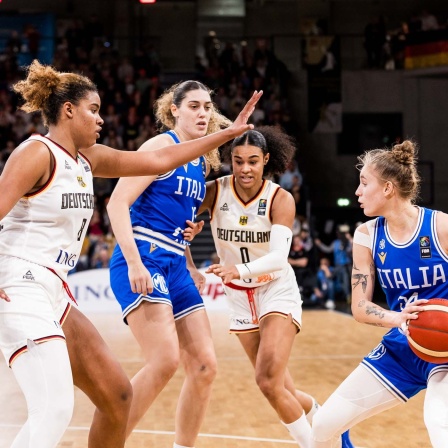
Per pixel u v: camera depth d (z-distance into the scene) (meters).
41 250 4.67
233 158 6.18
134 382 5.61
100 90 26.98
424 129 28.95
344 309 21.58
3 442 7.33
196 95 6.20
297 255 22.25
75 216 4.76
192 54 31.30
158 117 6.63
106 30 30.81
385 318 4.99
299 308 6.39
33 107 4.81
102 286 20.27
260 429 7.96
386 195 5.07
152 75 28.05
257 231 6.29
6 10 30.36
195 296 6.16
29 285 4.59
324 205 28.80
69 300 4.93
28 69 4.88
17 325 4.51
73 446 7.15
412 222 5.11
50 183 4.64
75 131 4.78
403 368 5.17
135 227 6.05
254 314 6.44
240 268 5.83
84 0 30.66
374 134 29.17
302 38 28.70
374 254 5.25
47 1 30.58
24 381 4.49
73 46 28.08
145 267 5.73
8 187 4.46
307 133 28.95
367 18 30.73
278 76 27.94
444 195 28.80
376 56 29.09
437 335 4.71
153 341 5.71
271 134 6.53
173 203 6.06
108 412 4.97
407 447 7.21
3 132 25.12
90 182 4.90
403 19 30.70
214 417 8.56
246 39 29.25
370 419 8.38
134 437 7.66
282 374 6.07
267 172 6.59
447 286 5.08
